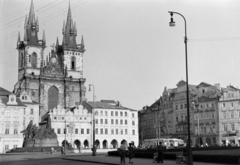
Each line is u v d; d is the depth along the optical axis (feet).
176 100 591.37
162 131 621.72
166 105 624.59
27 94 571.69
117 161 176.35
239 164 136.15
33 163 177.17
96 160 187.32
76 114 583.17
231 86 522.88
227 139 493.77
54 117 565.53
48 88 645.92
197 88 568.82
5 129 508.12
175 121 588.91
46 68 655.35
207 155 159.22
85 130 585.63
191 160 132.46
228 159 147.95
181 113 577.84
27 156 275.59
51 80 650.43
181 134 569.64
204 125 529.86
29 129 403.95
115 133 610.24
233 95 499.10
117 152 236.63
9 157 256.52
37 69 652.07
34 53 654.94
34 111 562.25
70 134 569.23
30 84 634.84
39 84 640.17
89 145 583.99
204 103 534.37
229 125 497.05
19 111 520.42
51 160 208.54
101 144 595.47
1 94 529.86
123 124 619.26
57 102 651.25
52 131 410.11
